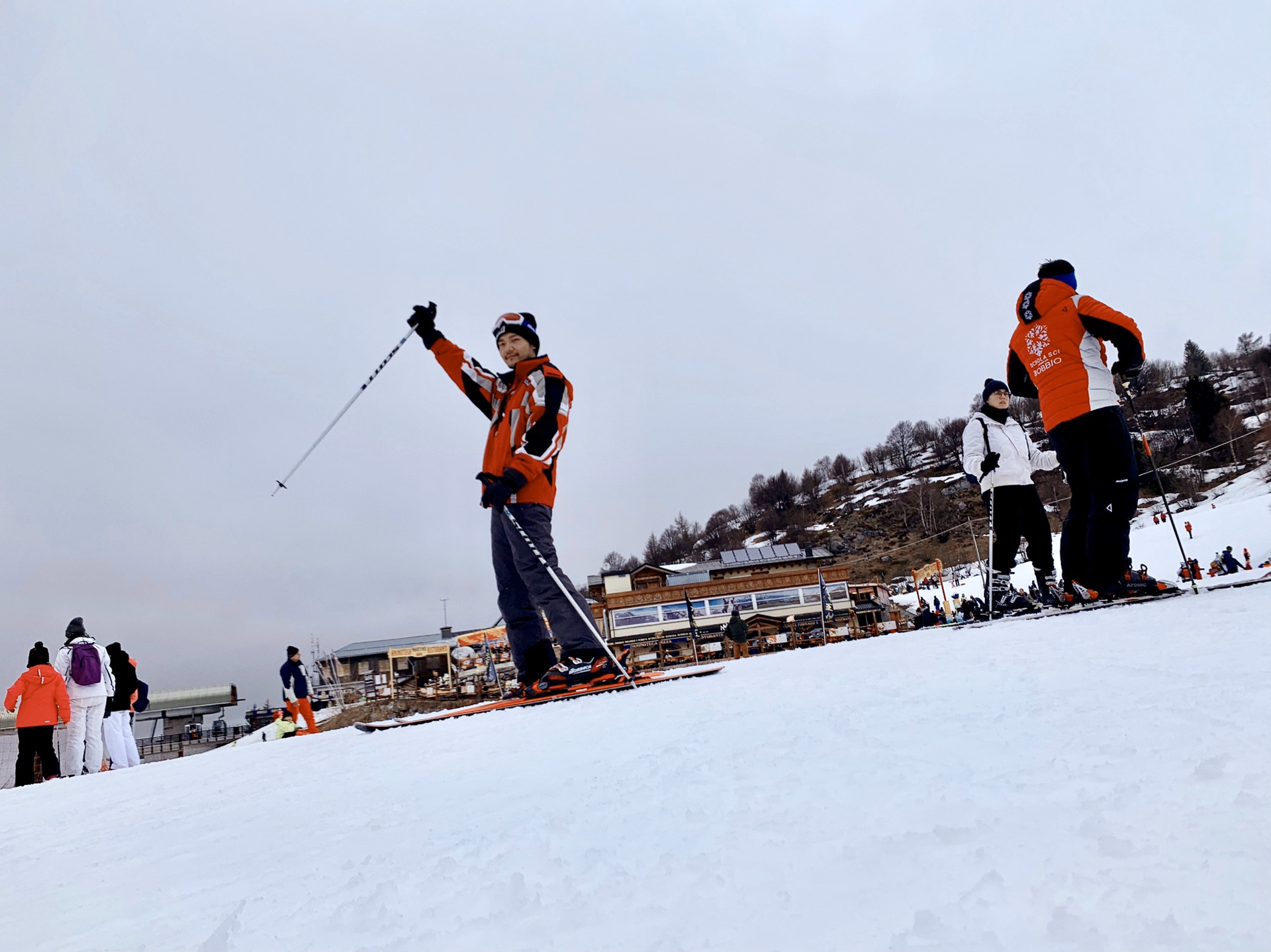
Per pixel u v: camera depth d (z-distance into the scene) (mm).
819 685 2693
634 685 3957
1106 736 1332
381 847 1329
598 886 945
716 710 2455
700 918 803
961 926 691
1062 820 943
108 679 7625
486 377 4699
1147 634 2777
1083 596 4820
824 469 140125
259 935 929
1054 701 1716
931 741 1485
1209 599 3758
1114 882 735
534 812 1420
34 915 1191
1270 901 661
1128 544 4629
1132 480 4570
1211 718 1334
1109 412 4578
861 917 750
